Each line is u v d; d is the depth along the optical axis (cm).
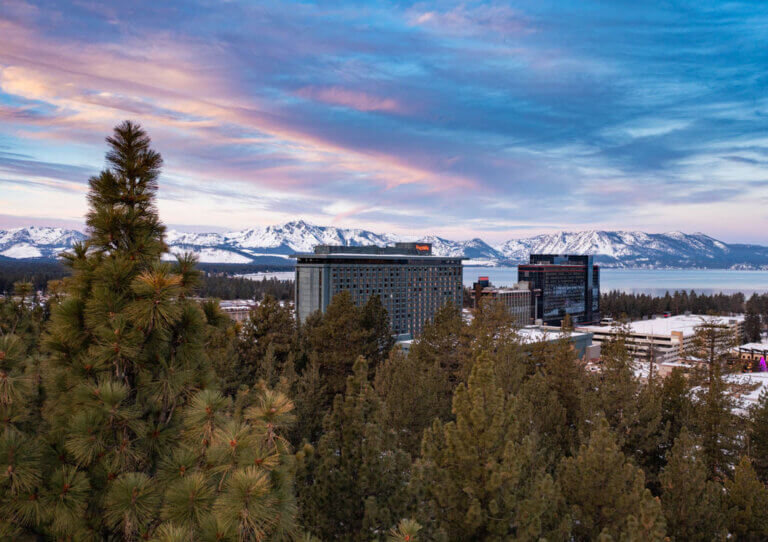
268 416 596
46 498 575
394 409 2677
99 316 659
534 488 1399
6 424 597
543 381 3138
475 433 1416
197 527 527
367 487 1329
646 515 1324
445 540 1224
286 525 584
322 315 5572
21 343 617
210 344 823
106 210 720
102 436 619
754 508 2016
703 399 3312
